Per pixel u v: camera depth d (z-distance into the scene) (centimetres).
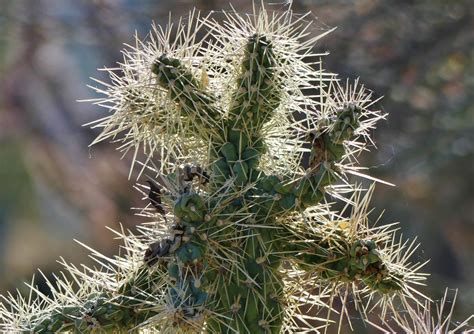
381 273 75
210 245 73
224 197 74
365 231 76
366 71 186
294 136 80
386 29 188
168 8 188
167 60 76
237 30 77
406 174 187
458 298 170
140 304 73
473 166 199
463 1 190
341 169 74
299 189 74
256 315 74
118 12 200
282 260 75
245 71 76
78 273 76
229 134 77
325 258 75
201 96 76
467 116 194
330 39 183
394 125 188
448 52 191
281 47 77
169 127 77
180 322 71
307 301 77
